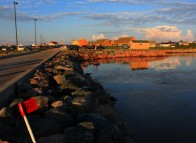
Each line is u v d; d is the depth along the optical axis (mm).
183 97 21875
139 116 16250
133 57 78812
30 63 25344
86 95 12164
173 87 26422
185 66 49250
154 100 20641
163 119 15672
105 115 11797
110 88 25828
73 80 17734
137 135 12977
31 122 7992
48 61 30688
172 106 18844
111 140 8719
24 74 15492
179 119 15758
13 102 9672
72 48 80250
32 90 11953
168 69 43719
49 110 9234
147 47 108312
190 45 130500
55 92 14258
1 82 13117
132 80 31062
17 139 7242
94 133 8000
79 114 9641
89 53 72625
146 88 25844
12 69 19594
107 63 56344
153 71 40656
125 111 17375
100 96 15805
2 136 7156
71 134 7410
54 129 7914
